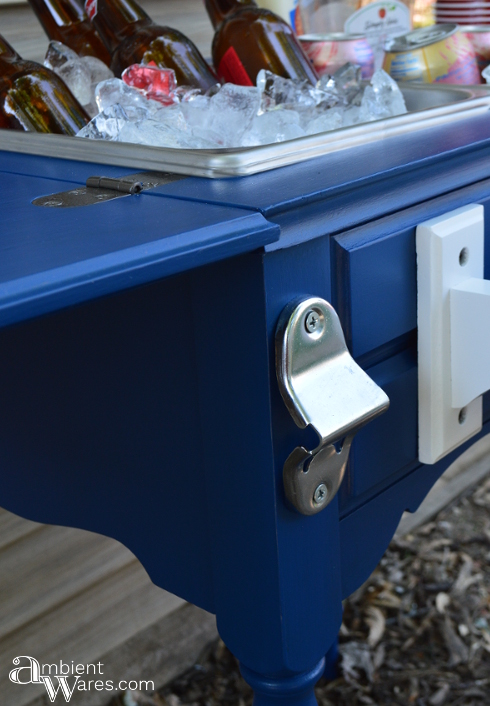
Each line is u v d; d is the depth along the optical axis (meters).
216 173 0.54
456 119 0.72
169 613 1.55
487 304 0.59
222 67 0.92
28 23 1.19
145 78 0.82
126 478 0.63
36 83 0.77
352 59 1.02
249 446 0.51
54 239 0.40
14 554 1.65
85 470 0.66
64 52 0.89
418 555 1.73
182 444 0.56
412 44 0.98
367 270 0.55
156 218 0.43
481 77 1.07
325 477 0.53
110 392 0.60
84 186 0.55
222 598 0.58
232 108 0.77
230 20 0.92
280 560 0.52
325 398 0.49
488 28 1.07
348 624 1.55
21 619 1.50
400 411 0.63
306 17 1.23
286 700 0.59
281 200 0.46
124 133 0.69
